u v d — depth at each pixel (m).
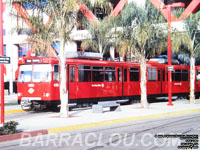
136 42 22.64
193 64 28.06
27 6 16.80
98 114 18.78
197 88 33.88
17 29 17.52
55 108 22.94
